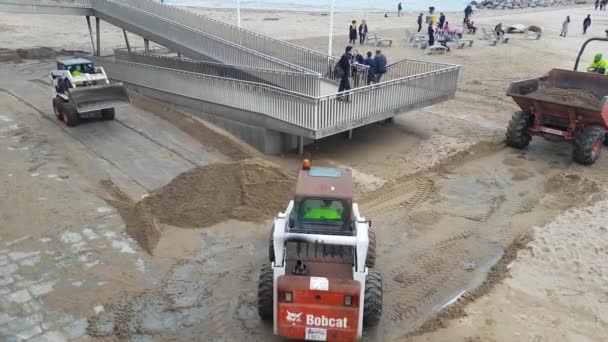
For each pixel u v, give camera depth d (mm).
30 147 14406
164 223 10539
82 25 40312
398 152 15250
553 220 11039
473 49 32500
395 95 15523
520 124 15133
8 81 21578
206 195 11172
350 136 16234
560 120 14750
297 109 13492
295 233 7285
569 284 8742
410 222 11062
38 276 8719
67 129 15961
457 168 14148
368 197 12188
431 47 30797
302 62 19484
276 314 6742
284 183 11695
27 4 24328
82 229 10281
